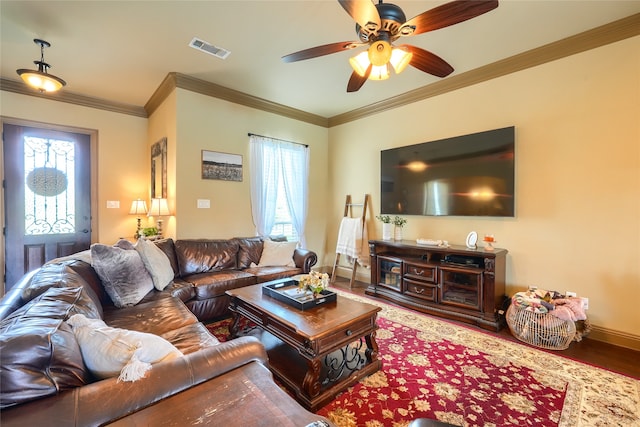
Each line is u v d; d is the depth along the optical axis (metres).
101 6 2.30
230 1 2.25
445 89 3.70
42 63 2.98
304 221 4.91
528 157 3.08
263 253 3.93
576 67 2.79
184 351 1.61
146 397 0.96
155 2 2.26
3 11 2.34
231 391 1.04
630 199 2.54
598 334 2.67
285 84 3.80
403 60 2.13
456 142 3.57
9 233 3.69
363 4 1.58
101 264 2.30
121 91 4.00
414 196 3.99
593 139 2.71
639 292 2.50
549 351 2.46
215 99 3.91
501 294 3.09
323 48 2.05
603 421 1.65
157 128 4.26
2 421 0.77
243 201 4.23
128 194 4.54
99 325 1.23
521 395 1.88
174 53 3.03
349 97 4.26
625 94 2.55
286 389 1.91
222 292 3.05
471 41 2.81
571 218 2.83
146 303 2.37
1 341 0.86
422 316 3.24
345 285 4.55
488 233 3.38
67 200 4.09
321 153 5.26
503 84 3.25
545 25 2.56
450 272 3.25
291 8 2.34
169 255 3.21
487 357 2.35
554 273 2.93
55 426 0.79
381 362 2.21
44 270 1.98
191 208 3.71
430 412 1.72
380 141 4.52
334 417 1.68
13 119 3.67
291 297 2.28
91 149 4.24
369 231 4.70
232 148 4.09
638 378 2.07
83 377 1.01
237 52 3.01
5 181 3.65
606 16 2.44
